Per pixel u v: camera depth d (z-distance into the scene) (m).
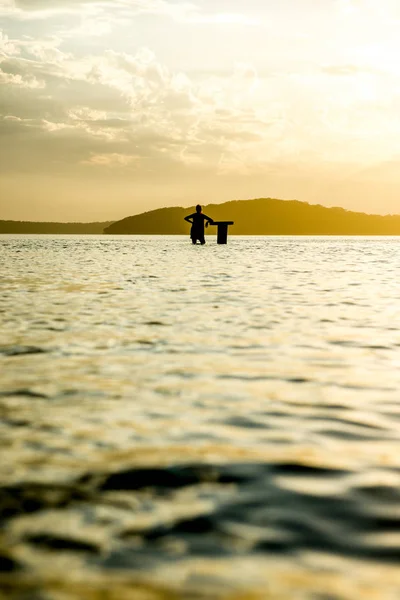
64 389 5.28
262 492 3.07
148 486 3.15
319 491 3.08
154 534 2.61
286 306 11.42
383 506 2.89
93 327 8.80
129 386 5.39
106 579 2.24
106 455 3.64
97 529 2.66
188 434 4.05
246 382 5.56
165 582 2.21
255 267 23.84
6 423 4.29
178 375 5.83
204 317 9.89
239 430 4.14
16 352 6.93
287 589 2.16
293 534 2.60
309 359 6.62
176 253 37.50
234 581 2.22
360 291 14.40
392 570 2.29
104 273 20.06
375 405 4.80
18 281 16.92
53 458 3.58
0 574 2.29
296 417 4.46
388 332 8.45
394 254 40.12
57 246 53.72
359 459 3.57
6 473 3.35
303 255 36.88
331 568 2.31
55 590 2.17
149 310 10.75
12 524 2.72
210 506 2.90
